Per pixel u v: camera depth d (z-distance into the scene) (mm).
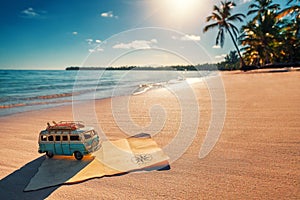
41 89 26688
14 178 3734
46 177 3670
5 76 53000
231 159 4074
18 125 8109
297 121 6250
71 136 4289
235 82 19047
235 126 6188
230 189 3094
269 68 36281
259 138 5074
